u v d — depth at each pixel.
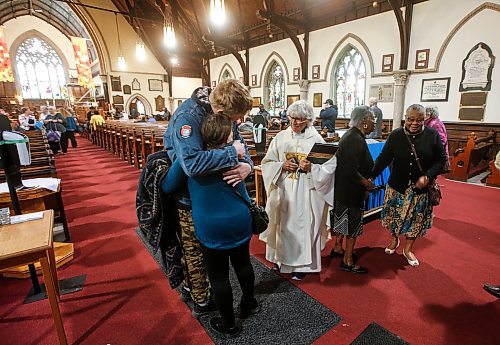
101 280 2.50
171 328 1.95
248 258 1.84
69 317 2.06
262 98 13.57
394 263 2.72
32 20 22.08
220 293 1.71
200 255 1.91
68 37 23.44
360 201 2.39
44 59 23.11
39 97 23.17
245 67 14.09
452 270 2.58
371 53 9.10
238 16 12.45
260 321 1.98
